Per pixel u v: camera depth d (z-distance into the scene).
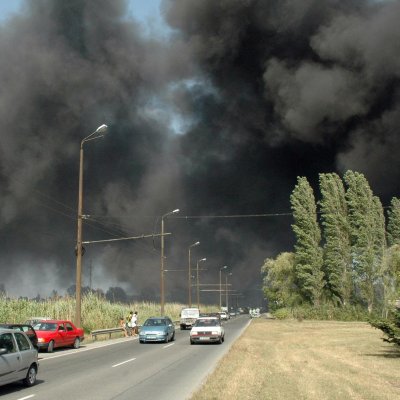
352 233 63.88
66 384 13.57
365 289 61.91
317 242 67.62
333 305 65.81
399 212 68.81
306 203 68.75
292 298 69.62
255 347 25.44
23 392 12.27
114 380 14.25
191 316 53.69
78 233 32.62
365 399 10.70
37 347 22.12
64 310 42.16
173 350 25.06
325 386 12.45
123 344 30.03
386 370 16.19
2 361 12.00
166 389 12.40
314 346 26.33
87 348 27.44
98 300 47.69
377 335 34.91
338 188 67.88
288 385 12.57
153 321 32.66
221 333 29.88
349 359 19.77
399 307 21.17
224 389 11.84
